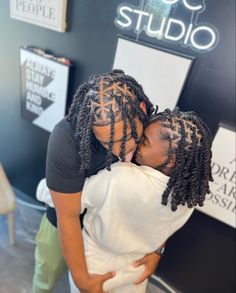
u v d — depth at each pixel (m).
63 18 1.10
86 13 1.07
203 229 1.20
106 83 0.52
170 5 0.89
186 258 1.33
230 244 1.16
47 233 0.96
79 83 1.23
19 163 1.71
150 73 1.00
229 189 1.02
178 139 0.53
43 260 1.01
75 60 1.19
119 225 0.68
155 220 0.66
